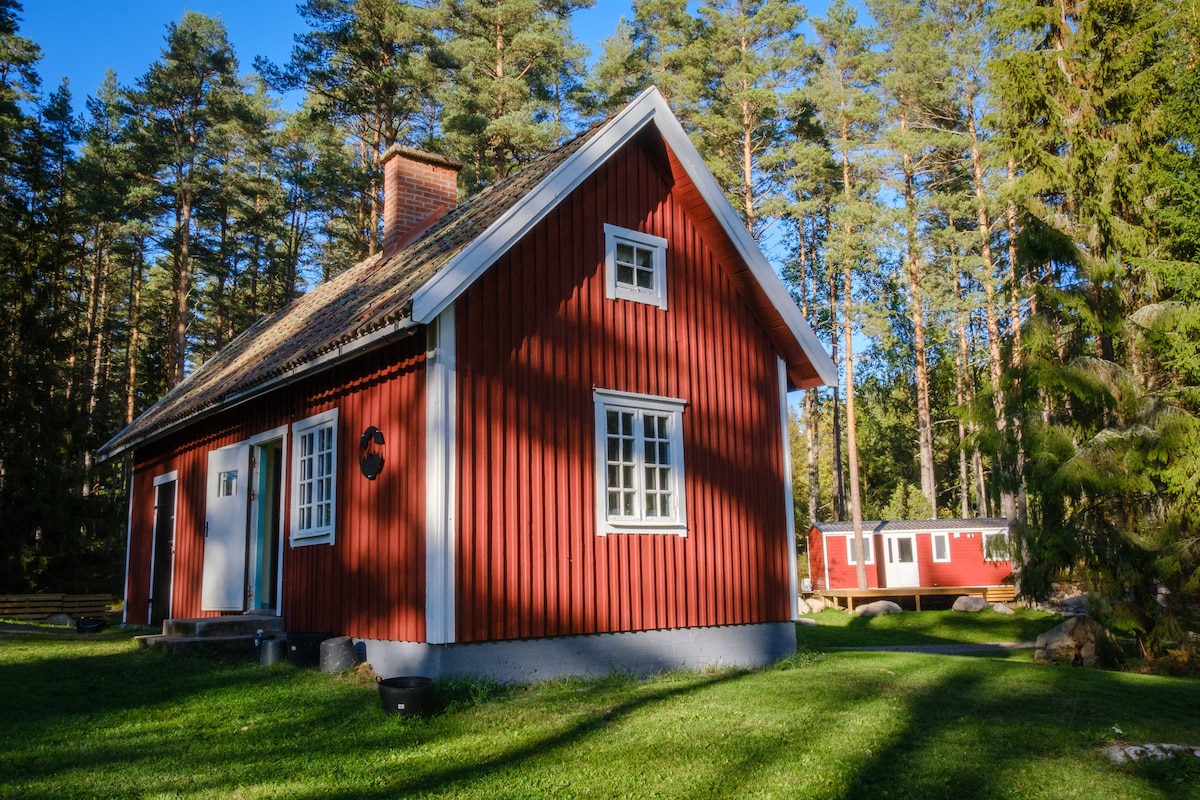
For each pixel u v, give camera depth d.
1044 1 20.36
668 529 10.91
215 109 35.47
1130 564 16.11
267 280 45.78
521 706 8.10
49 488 23.16
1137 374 17.91
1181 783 6.39
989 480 18.31
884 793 6.05
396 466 9.50
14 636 12.88
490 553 9.06
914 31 38.88
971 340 48.00
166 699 8.20
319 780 5.95
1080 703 8.77
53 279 26.09
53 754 6.43
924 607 34.19
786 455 12.80
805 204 33.19
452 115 30.36
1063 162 18.97
